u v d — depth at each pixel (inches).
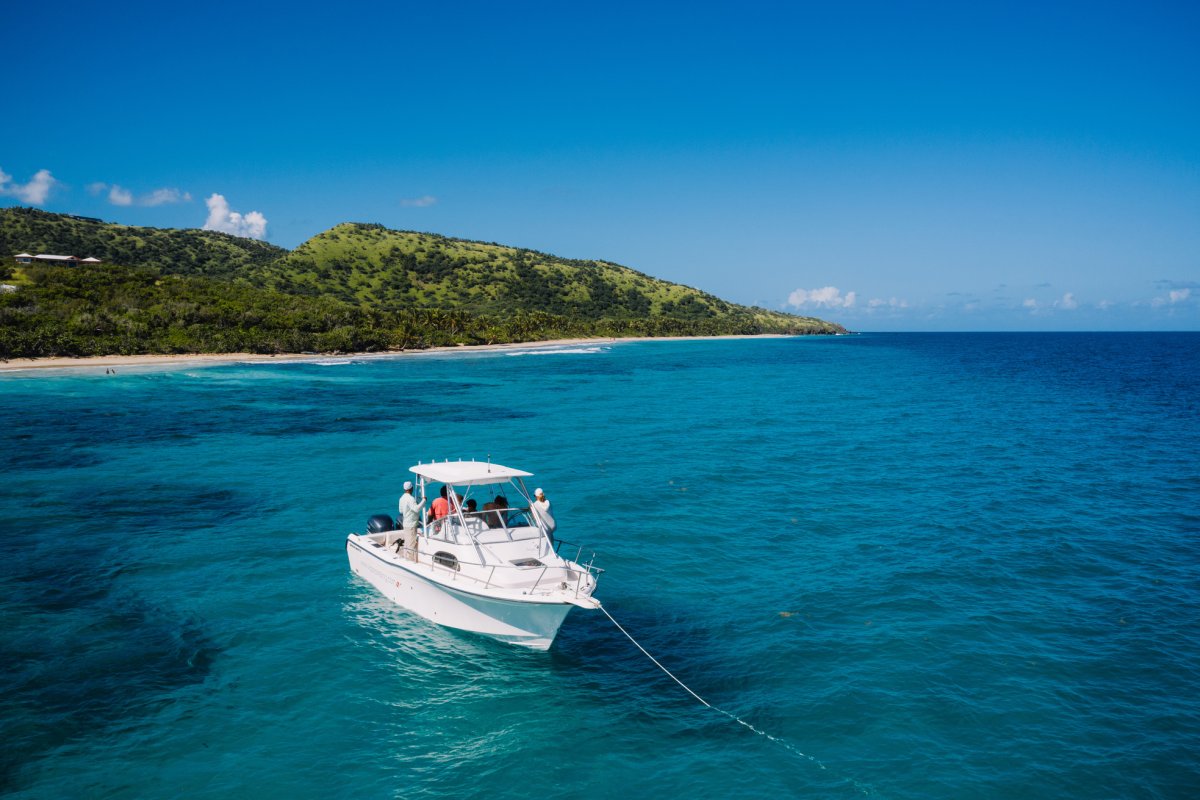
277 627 590.2
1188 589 679.1
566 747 434.0
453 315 5856.3
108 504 969.5
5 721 444.8
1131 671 523.2
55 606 623.8
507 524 607.5
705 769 413.4
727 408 2100.1
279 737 439.2
